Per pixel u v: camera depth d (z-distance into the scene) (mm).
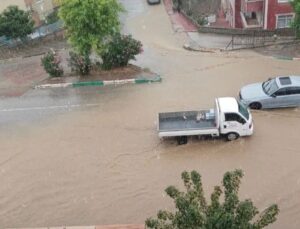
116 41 26625
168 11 43906
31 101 24438
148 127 21234
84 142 20750
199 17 41250
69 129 21688
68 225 16859
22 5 38594
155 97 23609
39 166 19688
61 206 17703
